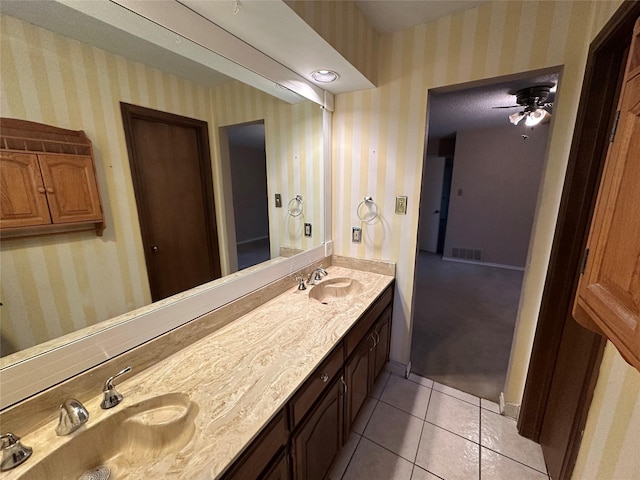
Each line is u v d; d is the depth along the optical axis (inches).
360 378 61.4
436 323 115.0
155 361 41.3
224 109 53.4
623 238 22.7
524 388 65.3
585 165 48.6
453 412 71.2
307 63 56.3
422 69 64.7
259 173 62.2
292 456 39.4
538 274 60.8
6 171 28.7
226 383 37.4
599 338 41.1
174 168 46.4
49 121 31.4
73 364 32.9
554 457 54.3
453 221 200.2
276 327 51.6
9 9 27.5
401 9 58.2
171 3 37.3
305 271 74.7
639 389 30.8
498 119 147.8
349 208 81.3
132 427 33.3
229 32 45.3
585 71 48.1
